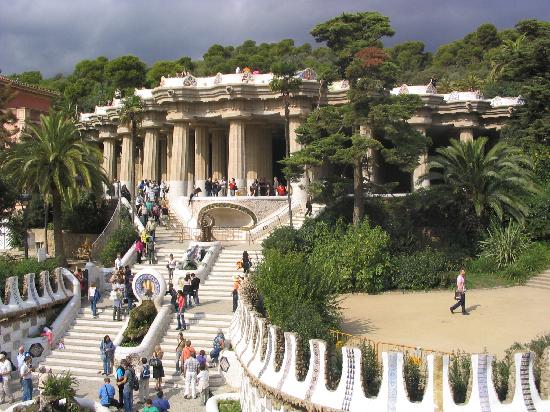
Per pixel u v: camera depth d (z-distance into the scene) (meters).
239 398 21.95
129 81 96.19
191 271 33.44
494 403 14.54
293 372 16.97
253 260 35.72
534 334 22.52
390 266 32.47
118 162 66.56
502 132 45.66
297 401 16.25
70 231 45.16
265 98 45.56
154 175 53.22
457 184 35.88
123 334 27.38
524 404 14.60
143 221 43.75
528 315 25.50
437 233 37.16
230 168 46.25
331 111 34.31
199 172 51.09
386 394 14.93
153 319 28.12
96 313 30.39
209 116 47.50
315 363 16.28
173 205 46.03
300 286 22.61
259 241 39.94
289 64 37.12
